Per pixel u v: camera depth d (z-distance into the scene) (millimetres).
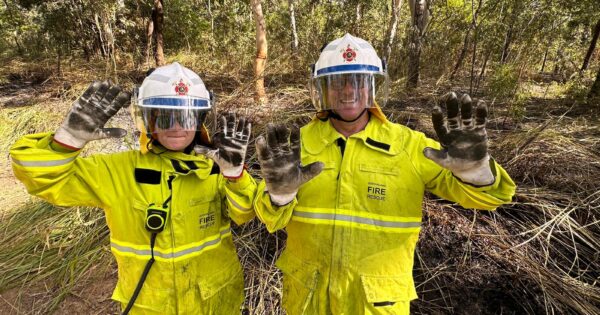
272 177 1190
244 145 1312
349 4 8109
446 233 2818
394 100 4832
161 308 1509
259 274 2689
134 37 11062
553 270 2564
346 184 1428
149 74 1479
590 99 5152
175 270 1489
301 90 5043
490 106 4664
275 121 3912
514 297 2412
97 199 1446
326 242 1452
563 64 7602
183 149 1504
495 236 2775
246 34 9023
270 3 11570
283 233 3004
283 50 7523
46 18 9547
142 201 1451
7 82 8555
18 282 2879
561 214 2828
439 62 6305
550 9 5250
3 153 5082
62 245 3154
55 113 6008
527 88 5059
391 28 6129
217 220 1610
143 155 1488
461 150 1144
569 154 3443
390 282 1432
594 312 2271
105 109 1234
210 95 1569
